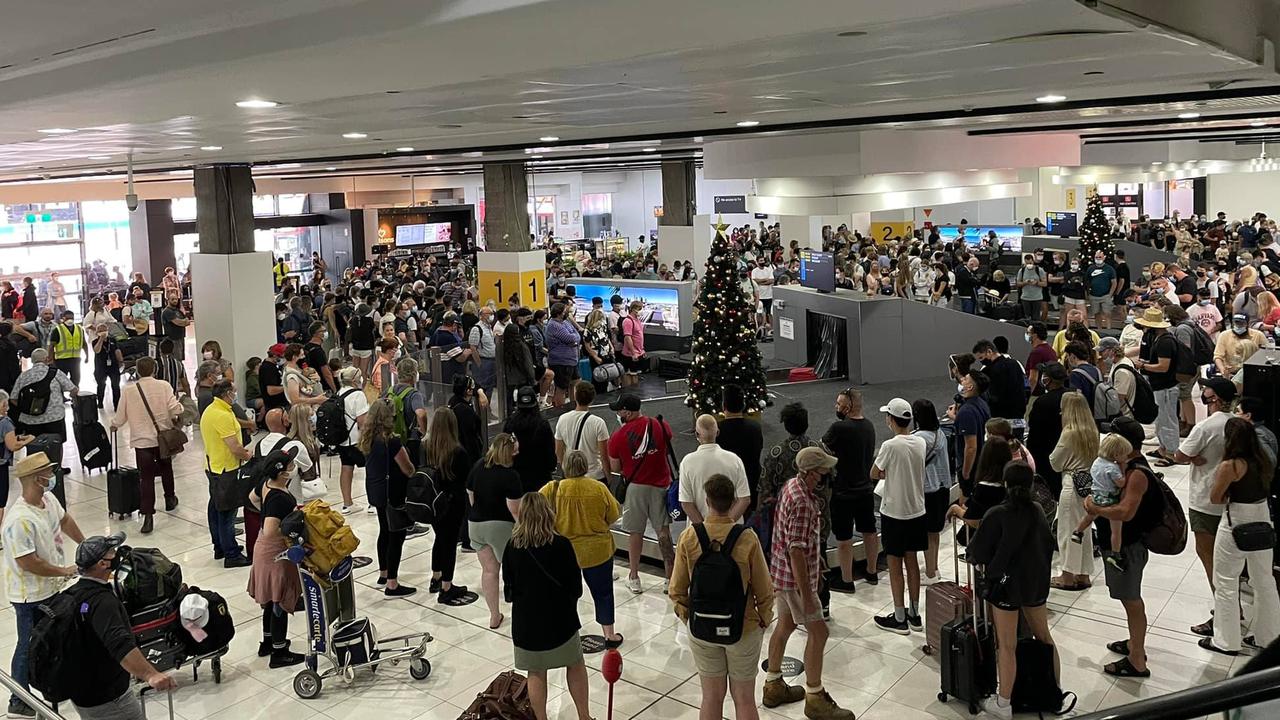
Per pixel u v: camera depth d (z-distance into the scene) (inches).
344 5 166.9
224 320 642.8
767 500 279.6
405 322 652.7
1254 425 270.2
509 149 620.7
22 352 638.5
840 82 267.9
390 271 1090.7
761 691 248.5
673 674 260.5
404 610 308.7
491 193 772.6
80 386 724.0
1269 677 93.7
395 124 356.2
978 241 1120.2
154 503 427.2
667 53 188.9
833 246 1055.6
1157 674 249.0
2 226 1119.6
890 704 240.4
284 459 268.7
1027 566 225.5
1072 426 292.0
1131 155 1090.1
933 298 757.3
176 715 247.0
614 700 246.8
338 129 369.7
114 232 1226.0
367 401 445.4
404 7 158.9
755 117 414.3
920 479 277.1
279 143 445.1
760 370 419.5
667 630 287.9
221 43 189.0
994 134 625.6
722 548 207.3
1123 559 244.8
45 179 887.1
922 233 1144.8
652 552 342.3
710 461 267.4
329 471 477.4
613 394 616.4
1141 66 257.3
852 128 504.1
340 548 254.8
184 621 248.4
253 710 249.4
